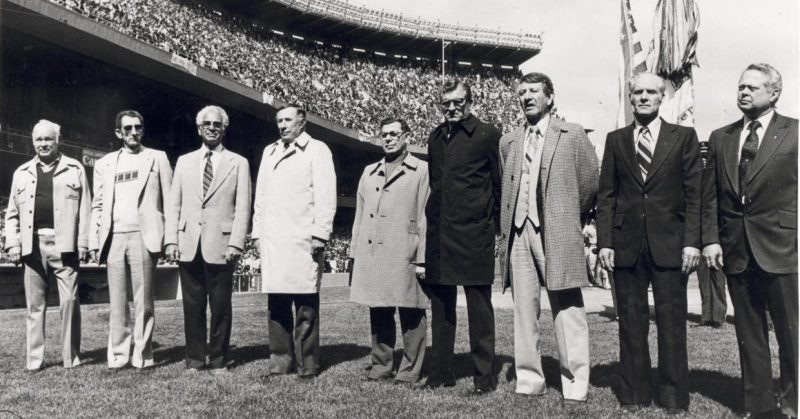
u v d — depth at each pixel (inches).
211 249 237.5
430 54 1915.6
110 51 877.2
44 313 246.4
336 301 622.8
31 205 242.2
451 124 213.3
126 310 246.5
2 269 602.5
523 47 1946.4
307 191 235.8
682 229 183.6
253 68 1314.0
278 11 1562.5
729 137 179.8
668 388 181.5
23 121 837.8
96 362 259.3
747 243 171.9
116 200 245.9
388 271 224.5
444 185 209.6
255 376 229.5
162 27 1088.8
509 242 205.2
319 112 1390.3
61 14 765.3
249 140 1333.7
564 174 196.1
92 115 980.6
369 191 238.5
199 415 176.6
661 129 189.6
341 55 1728.6
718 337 322.0
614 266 190.9
